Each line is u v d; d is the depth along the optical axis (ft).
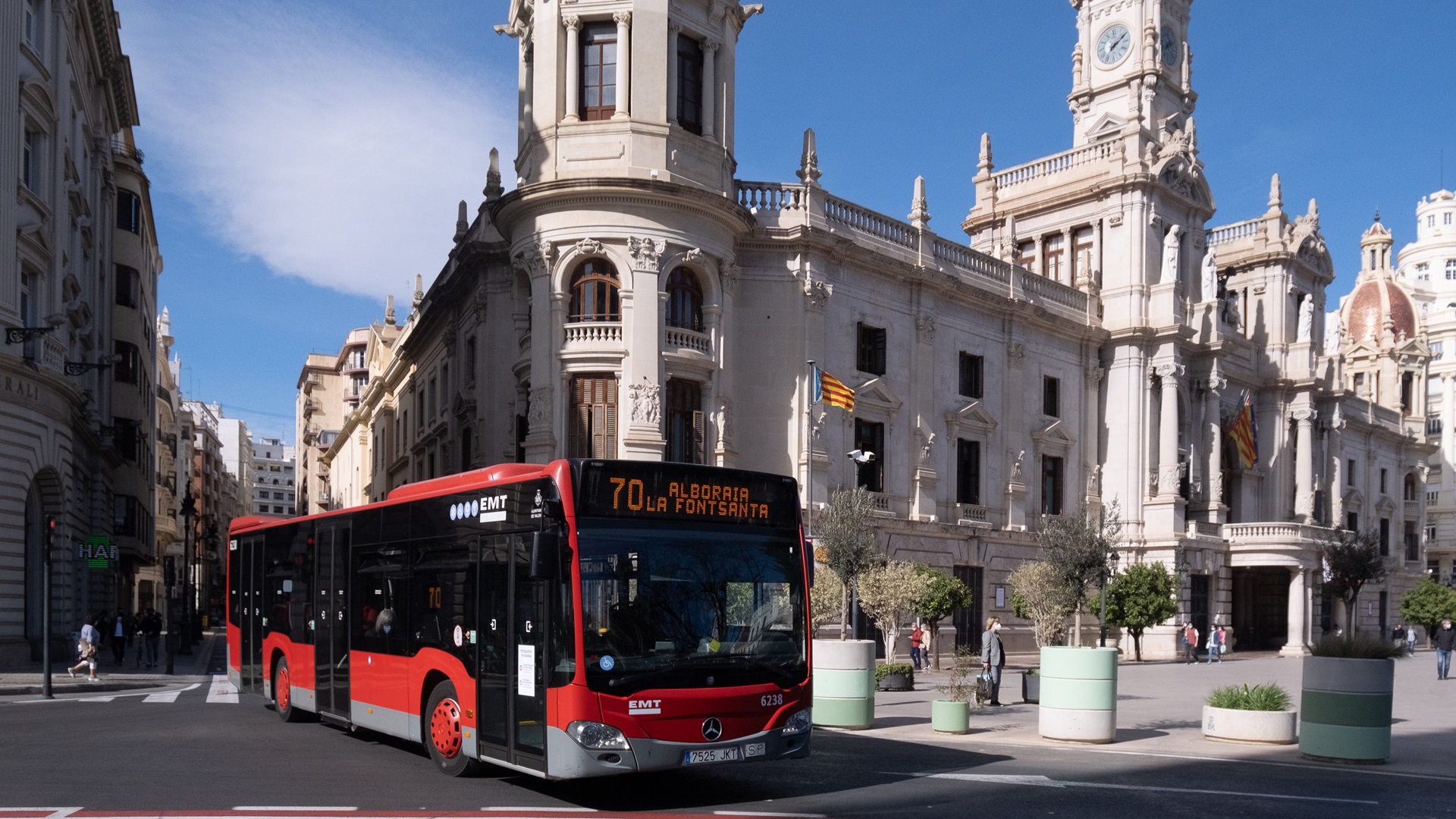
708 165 110.63
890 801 42.27
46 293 110.52
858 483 124.47
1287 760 54.13
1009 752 56.65
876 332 130.11
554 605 39.63
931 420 135.54
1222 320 184.75
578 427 104.88
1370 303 264.72
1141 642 162.71
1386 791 45.80
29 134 109.09
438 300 146.72
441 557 48.32
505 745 42.32
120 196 175.83
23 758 49.73
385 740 57.36
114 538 168.04
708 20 112.98
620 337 104.27
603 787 44.75
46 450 106.52
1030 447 152.25
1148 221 165.99
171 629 110.42
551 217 105.81
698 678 40.50
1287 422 198.39
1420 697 94.84
